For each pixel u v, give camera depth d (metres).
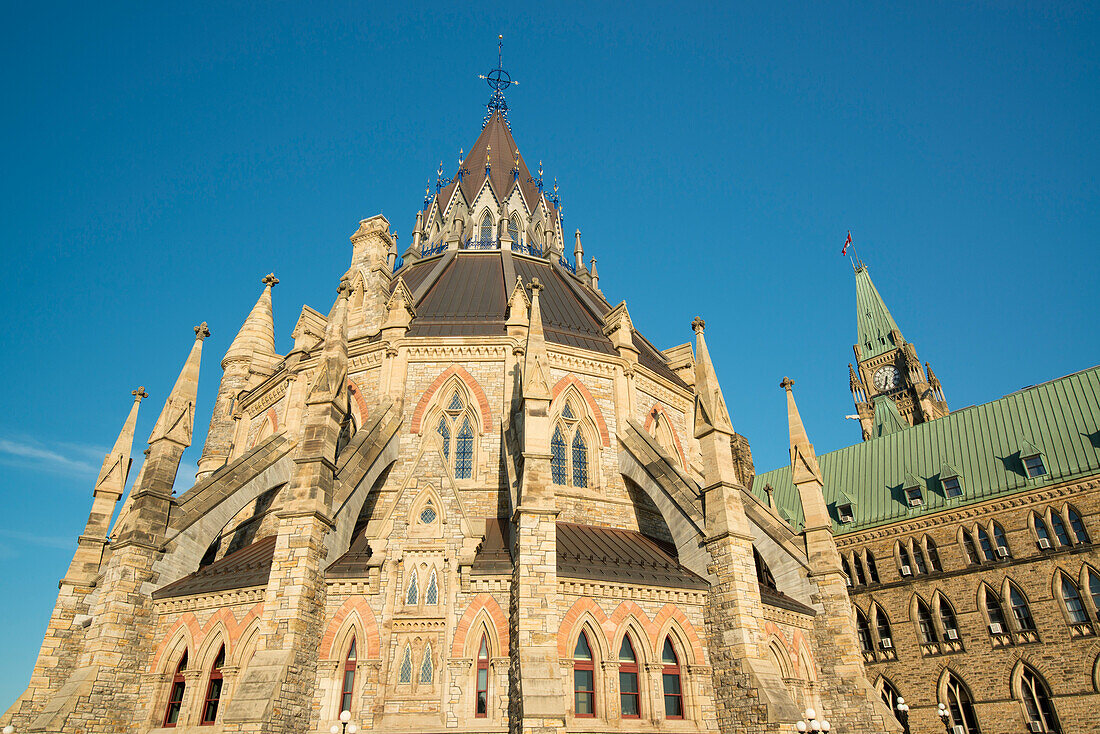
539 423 32.66
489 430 40.19
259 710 25.75
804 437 44.19
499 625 30.09
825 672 38.38
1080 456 56.72
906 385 122.81
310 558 30.09
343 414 34.75
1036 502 56.94
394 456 39.31
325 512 31.66
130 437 42.12
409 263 63.28
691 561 35.38
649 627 31.86
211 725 29.48
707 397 37.22
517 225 64.62
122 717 30.06
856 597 64.69
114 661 30.48
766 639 32.53
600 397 43.03
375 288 45.53
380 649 29.69
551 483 31.50
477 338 42.00
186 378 37.62
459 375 41.62
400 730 28.08
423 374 41.88
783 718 28.73
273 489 42.19
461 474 39.84
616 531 39.31
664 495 38.06
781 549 41.59
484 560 31.72
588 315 51.34
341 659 29.88
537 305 36.06
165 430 35.62
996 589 56.78
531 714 25.89
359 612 30.52
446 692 28.75
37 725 28.03
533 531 30.38
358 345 43.25
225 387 57.41
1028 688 53.75
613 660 30.53
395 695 28.78
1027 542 56.44
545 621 28.86
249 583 31.06
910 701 58.66
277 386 47.06
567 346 42.66
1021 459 59.53
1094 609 51.88
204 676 30.47
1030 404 63.56
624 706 30.41
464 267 56.97
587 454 41.69
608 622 31.19
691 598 33.44
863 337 133.00
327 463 32.50
